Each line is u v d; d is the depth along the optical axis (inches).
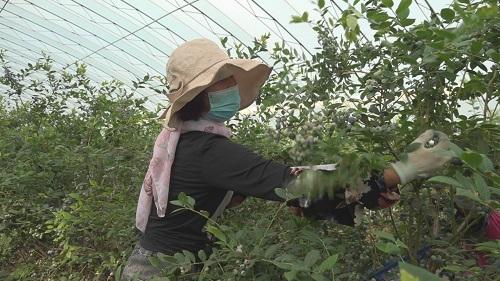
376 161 54.4
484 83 58.7
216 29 319.6
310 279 54.9
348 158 54.2
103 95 199.3
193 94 70.3
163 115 83.9
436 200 68.5
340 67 75.7
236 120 110.3
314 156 59.2
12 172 149.4
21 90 244.4
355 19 54.6
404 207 72.4
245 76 79.5
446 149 52.3
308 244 67.5
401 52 63.5
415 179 56.2
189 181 72.3
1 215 133.2
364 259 69.1
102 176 134.3
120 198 110.4
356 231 74.9
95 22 374.6
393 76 62.3
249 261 58.0
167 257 62.8
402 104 66.0
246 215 89.7
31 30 429.4
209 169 69.2
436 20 62.6
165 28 343.6
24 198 141.7
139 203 79.7
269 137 67.5
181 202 62.1
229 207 82.8
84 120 197.5
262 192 63.9
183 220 74.5
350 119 60.0
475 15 50.4
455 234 64.3
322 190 56.5
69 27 399.9
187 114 73.2
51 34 426.3
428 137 53.7
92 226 106.3
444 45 53.2
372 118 65.8
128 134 154.5
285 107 86.4
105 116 165.6
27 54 485.1
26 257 135.5
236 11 282.5
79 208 106.2
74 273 112.1
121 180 127.3
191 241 75.2
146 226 78.6
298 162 58.5
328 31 76.7
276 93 85.9
